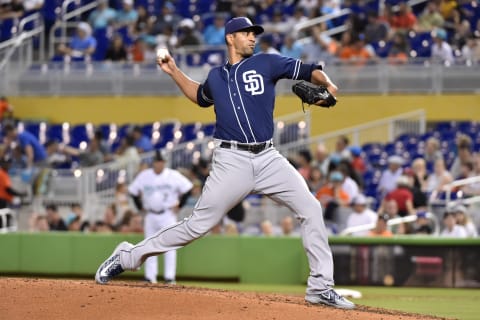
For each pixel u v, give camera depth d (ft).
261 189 101.04
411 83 266.77
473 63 265.54
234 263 191.11
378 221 190.29
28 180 234.79
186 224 102.01
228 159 99.96
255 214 210.18
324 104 100.53
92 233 193.26
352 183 205.87
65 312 90.58
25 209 225.76
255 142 99.71
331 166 213.87
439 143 238.27
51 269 194.39
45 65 280.10
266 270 190.08
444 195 209.67
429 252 185.16
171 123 263.29
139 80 279.08
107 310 91.04
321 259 101.24
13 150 245.04
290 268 189.37
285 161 101.40
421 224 196.44
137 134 250.57
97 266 192.24
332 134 248.73
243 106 99.55
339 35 286.05
